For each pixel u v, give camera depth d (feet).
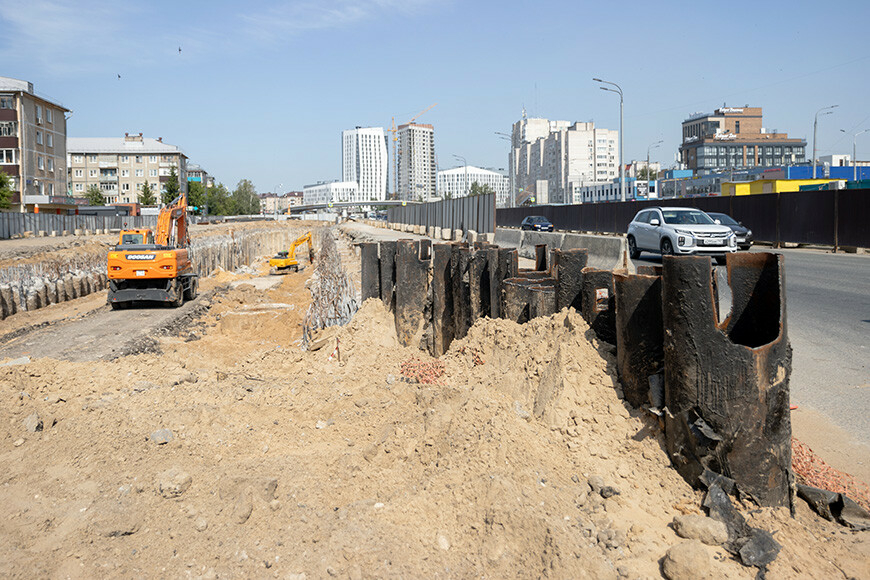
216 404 22.33
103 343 44.98
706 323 13.48
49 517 15.01
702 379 13.58
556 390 16.88
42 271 73.00
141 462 17.83
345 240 117.60
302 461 17.85
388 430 18.90
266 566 13.03
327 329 33.12
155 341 46.50
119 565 13.35
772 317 15.26
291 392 23.52
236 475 16.63
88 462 17.83
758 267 15.53
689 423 13.88
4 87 194.80
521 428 16.03
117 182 345.92
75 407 21.95
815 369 22.98
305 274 105.50
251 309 59.98
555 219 147.95
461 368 23.25
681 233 58.03
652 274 17.52
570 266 21.53
